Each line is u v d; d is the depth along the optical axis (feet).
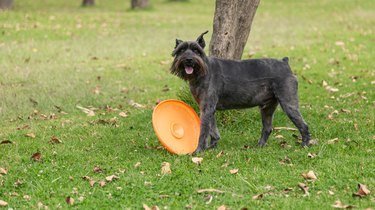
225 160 27.96
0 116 38.83
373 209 21.98
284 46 66.95
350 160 27.55
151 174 26.45
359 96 42.47
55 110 40.88
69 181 25.79
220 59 29.84
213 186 24.76
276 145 31.42
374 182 24.63
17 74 50.16
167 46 68.54
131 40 72.49
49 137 32.78
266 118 31.37
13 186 25.31
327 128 34.01
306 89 45.73
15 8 106.63
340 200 23.03
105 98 44.14
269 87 29.81
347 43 67.72
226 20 35.60
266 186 24.58
